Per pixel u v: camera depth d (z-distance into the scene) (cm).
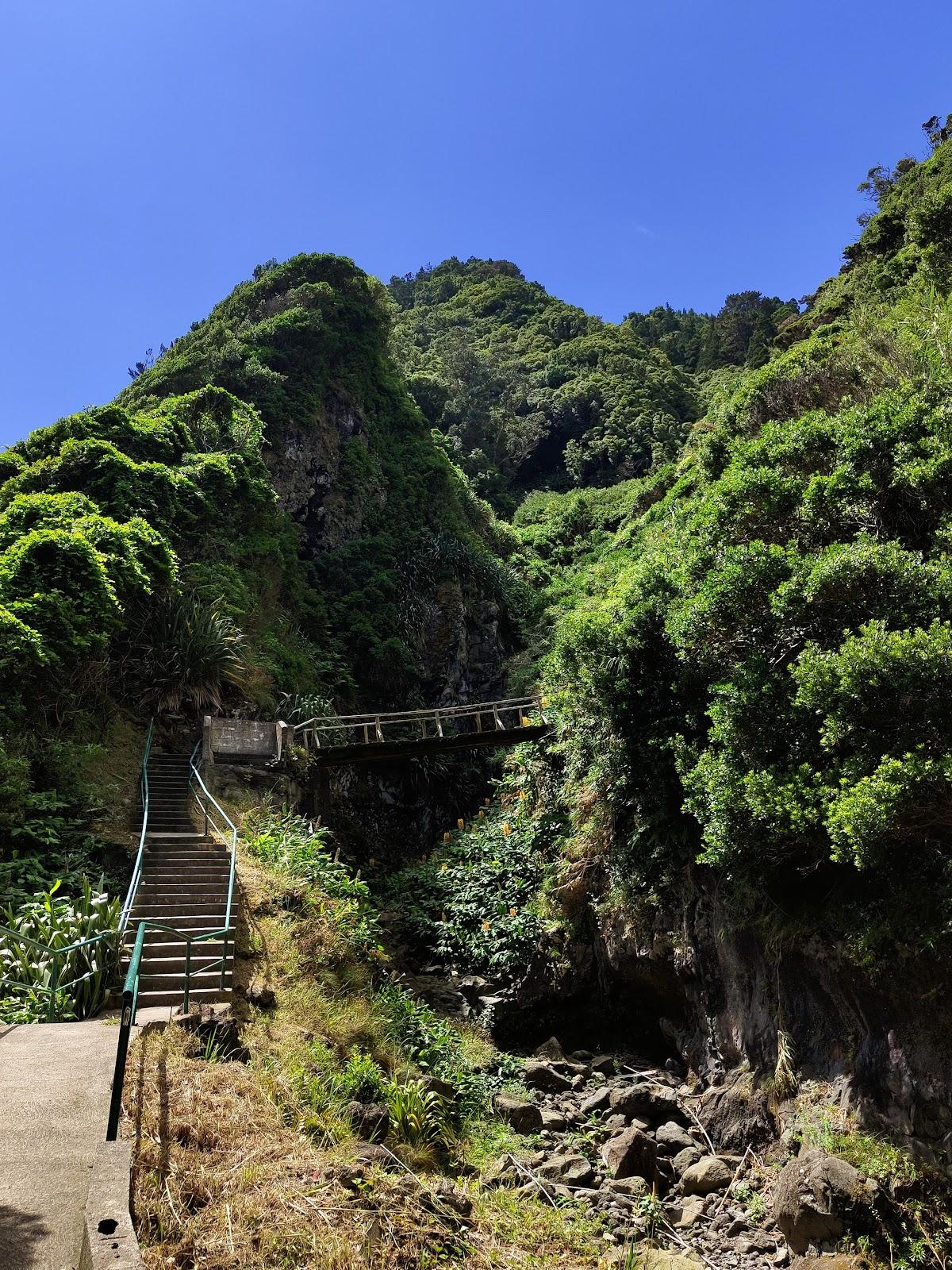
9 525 1591
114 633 1628
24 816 1160
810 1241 664
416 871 1755
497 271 9650
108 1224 360
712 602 907
